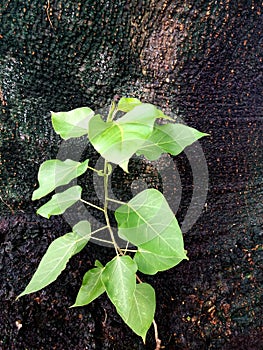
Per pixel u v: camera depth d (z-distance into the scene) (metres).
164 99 0.52
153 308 0.41
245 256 0.61
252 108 0.56
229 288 0.59
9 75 0.51
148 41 0.49
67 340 0.50
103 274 0.38
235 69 0.52
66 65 0.50
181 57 0.49
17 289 0.51
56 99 0.53
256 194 0.60
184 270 0.59
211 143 0.55
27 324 0.50
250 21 0.49
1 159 0.55
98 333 0.52
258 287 0.60
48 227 0.57
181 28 0.47
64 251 0.41
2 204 0.58
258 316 0.58
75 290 0.53
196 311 0.57
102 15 0.47
